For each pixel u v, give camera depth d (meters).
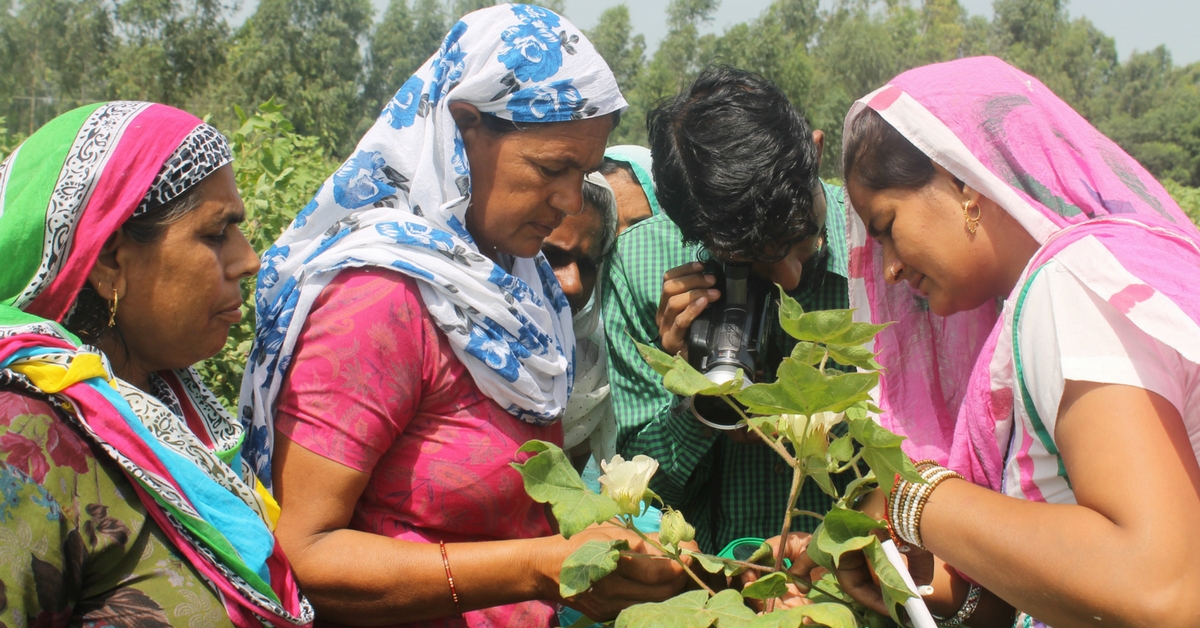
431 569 1.57
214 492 1.37
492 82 1.70
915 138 1.49
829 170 49.69
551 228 1.85
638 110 53.16
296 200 4.27
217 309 1.45
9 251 1.28
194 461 1.36
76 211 1.29
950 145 1.46
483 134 1.76
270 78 50.19
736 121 2.02
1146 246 1.30
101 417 1.26
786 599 1.56
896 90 1.54
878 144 1.56
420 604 1.59
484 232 1.83
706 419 2.12
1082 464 1.22
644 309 2.48
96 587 1.27
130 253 1.36
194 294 1.40
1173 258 1.29
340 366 1.58
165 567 1.30
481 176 1.78
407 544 1.60
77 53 51.56
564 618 2.09
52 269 1.30
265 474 1.63
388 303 1.62
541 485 1.31
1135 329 1.24
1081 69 81.56
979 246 1.50
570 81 1.72
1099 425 1.21
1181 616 1.10
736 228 2.02
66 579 1.22
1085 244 1.31
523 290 1.79
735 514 2.41
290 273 1.68
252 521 1.41
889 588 1.23
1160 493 1.15
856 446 2.20
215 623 1.32
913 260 1.56
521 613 1.79
